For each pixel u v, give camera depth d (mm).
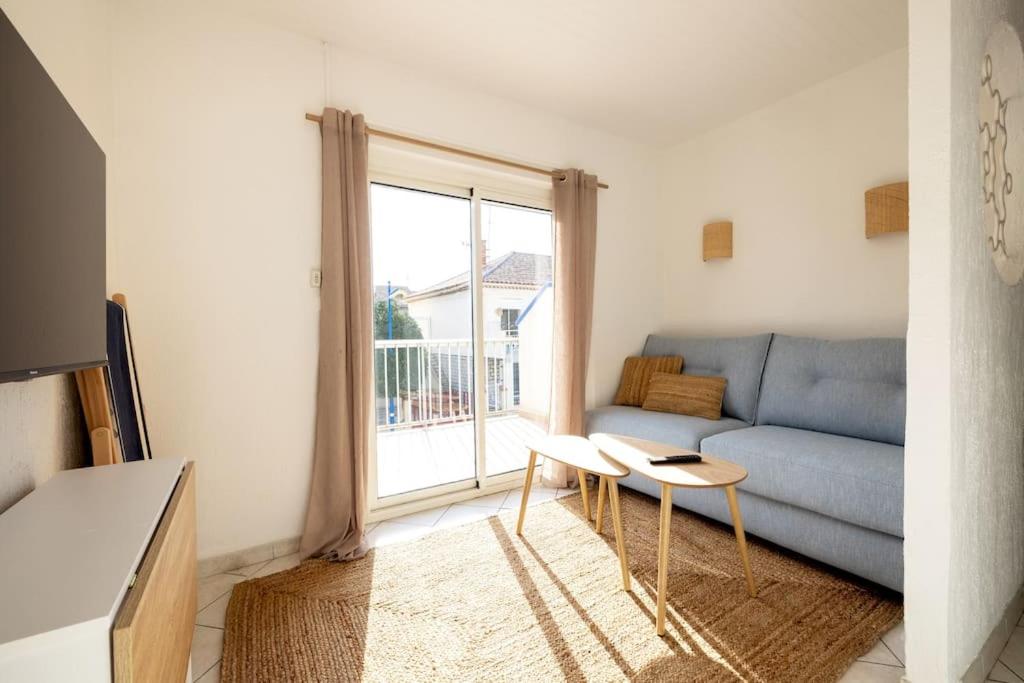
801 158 2895
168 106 1935
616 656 1434
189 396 1979
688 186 3586
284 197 2184
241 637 1532
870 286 2598
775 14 2158
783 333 3006
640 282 3650
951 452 1188
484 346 2961
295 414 2207
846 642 1474
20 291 827
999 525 1485
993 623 1442
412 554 2133
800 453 1981
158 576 786
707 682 1316
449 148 2654
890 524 1653
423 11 2090
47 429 1248
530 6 2070
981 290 1338
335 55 2324
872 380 2291
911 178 1233
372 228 2600
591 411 3195
